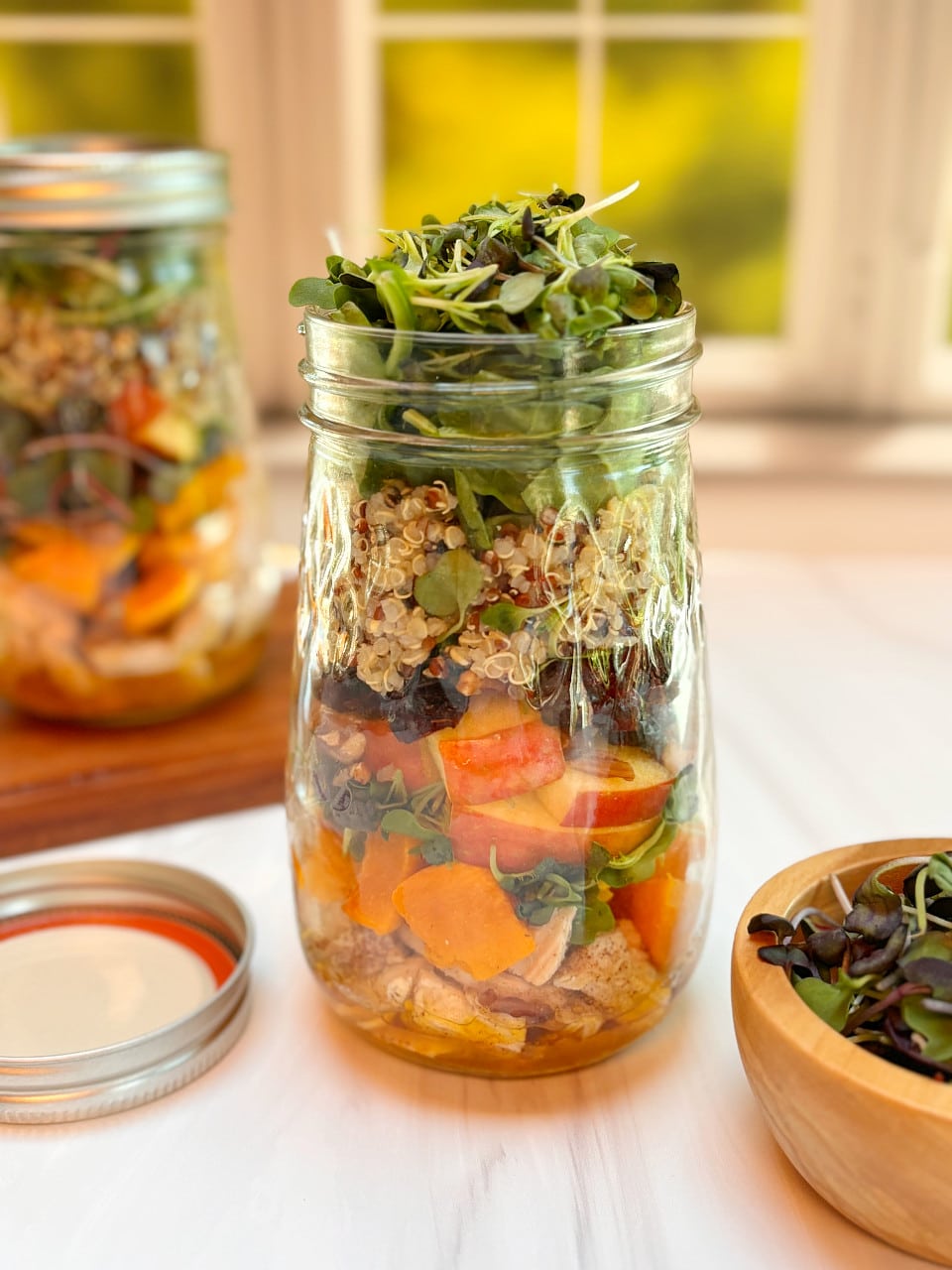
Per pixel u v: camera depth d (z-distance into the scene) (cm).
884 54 73
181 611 45
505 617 28
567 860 29
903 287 78
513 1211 29
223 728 46
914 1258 28
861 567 67
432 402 27
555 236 30
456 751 28
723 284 80
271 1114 32
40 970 35
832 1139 27
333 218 78
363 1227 29
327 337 28
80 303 42
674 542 30
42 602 44
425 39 74
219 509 45
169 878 37
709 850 32
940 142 74
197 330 44
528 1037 31
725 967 36
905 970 28
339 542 30
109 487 43
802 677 52
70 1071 31
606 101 75
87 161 41
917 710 49
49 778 43
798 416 83
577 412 28
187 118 77
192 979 35
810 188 77
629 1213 29
